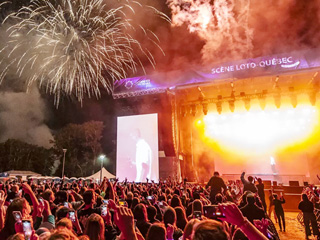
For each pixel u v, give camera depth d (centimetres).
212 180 862
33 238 192
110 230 346
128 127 2509
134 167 2422
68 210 339
